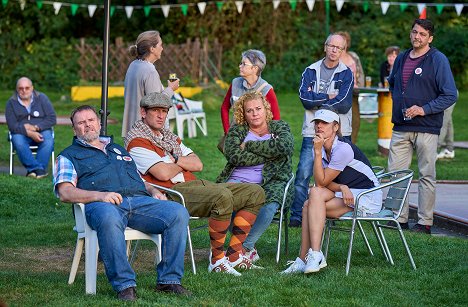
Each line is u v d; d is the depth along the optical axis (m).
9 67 58.72
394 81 16.69
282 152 13.91
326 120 13.07
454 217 17.08
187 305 10.79
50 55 57.72
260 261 13.73
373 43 56.12
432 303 11.25
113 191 11.89
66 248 14.87
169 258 11.45
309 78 16.84
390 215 13.27
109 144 12.31
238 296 11.35
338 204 12.98
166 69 51.06
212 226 12.78
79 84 48.97
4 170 24.38
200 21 59.41
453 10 58.28
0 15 59.38
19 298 11.14
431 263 13.53
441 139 28.30
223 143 15.55
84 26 61.34
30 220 17.70
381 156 28.58
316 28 58.19
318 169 12.93
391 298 11.41
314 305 10.93
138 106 15.22
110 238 11.05
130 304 10.77
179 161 13.41
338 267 13.27
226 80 56.50
